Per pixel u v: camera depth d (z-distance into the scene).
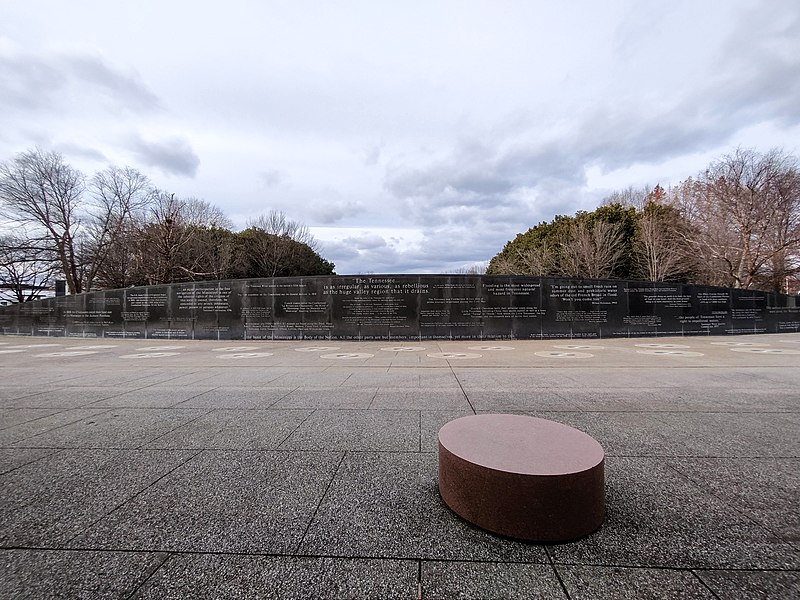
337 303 18.06
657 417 5.53
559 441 3.26
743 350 13.38
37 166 30.67
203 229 38.81
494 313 17.89
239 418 5.58
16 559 2.50
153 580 2.30
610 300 18.33
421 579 2.29
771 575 2.31
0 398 6.88
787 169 26.80
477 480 2.82
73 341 18.22
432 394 6.98
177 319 19.22
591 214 37.72
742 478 3.61
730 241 28.53
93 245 33.44
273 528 2.83
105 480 3.63
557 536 2.64
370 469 3.85
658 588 2.21
